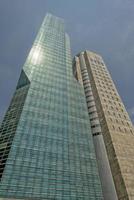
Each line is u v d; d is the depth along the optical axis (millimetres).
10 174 46531
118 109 91438
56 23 141500
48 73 90000
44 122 65812
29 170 49375
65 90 86750
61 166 54562
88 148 65375
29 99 71250
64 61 105438
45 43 111000
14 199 42531
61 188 49156
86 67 120062
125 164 64000
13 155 51000
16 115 66188
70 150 61125
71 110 78000
